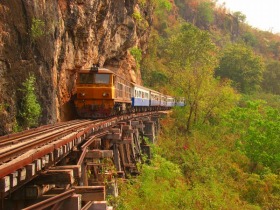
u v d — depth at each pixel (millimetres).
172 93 46062
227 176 24094
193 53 51969
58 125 13195
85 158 10586
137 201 14586
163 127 34406
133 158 19719
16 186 5488
